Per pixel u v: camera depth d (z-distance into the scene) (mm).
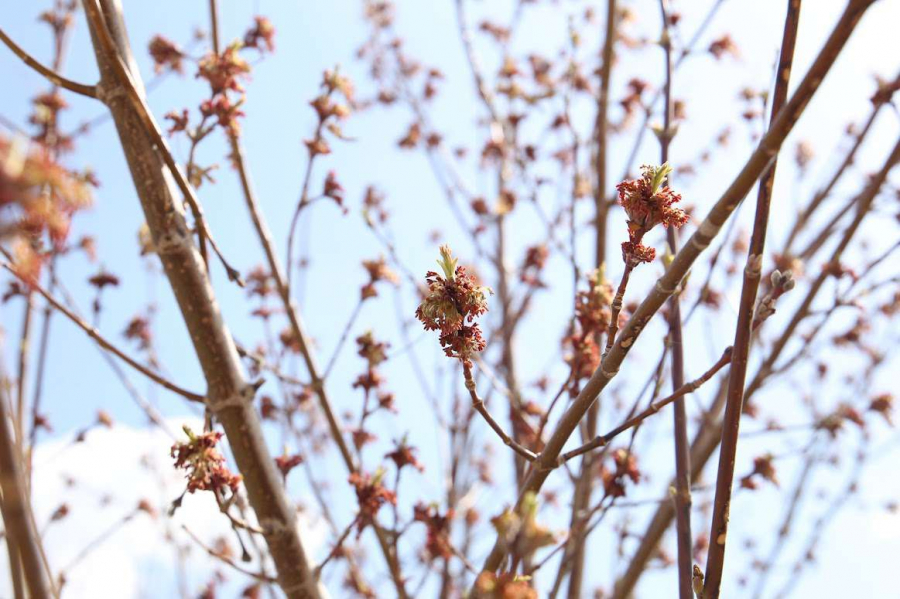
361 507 3176
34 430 3789
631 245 2123
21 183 1282
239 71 3447
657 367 2957
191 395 2906
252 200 4230
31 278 2260
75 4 4973
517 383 5457
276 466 3078
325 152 4016
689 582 2592
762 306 2121
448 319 2082
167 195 2947
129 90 2740
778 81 2023
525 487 2279
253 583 5695
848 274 4203
